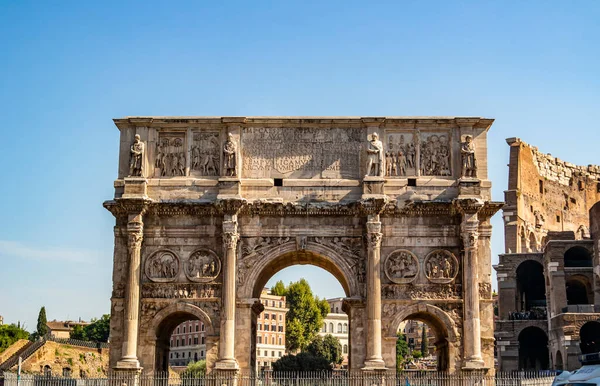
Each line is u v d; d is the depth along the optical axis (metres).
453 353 53.69
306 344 160.75
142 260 54.97
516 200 111.00
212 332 54.03
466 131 56.44
